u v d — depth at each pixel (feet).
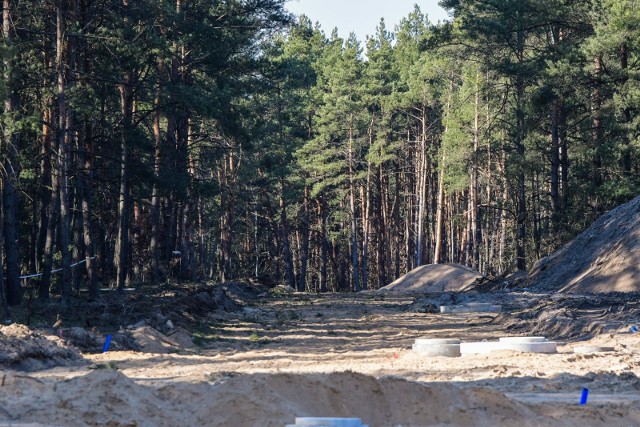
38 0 107.65
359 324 101.71
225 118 142.72
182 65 152.15
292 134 290.35
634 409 39.93
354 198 291.79
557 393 45.80
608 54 155.43
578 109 166.61
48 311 83.61
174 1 150.20
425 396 37.81
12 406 35.65
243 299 150.10
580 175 168.35
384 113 288.71
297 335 87.61
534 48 175.52
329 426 32.07
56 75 102.53
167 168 136.77
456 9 184.03
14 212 95.20
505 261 223.92
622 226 126.93
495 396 38.68
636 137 148.66
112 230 199.41
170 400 37.99
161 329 77.36
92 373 36.91
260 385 35.65
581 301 96.89
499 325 95.66
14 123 87.56
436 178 318.24
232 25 160.86
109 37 104.37
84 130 127.75
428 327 96.58
